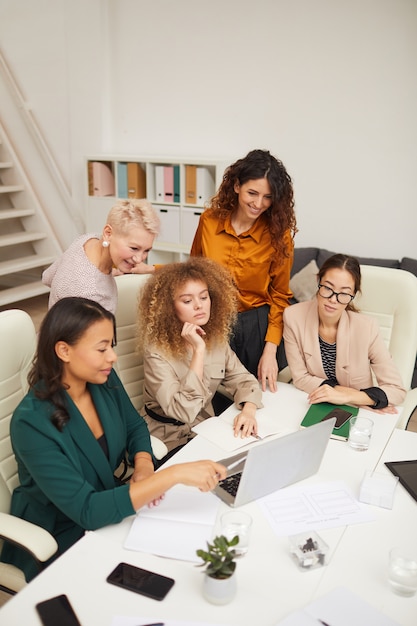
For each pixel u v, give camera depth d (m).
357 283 2.21
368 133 4.27
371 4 4.03
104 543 1.43
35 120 5.66
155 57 4.95
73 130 5.43
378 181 4.32
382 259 4.32
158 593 1.26
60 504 1.54
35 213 5.88
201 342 2.09
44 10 5.25
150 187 4.95
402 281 2.59
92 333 1.58
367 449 1.91
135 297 2.40
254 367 2.75
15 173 5.86
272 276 2.67
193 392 2.06
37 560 1.50
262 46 4.48
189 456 1.83
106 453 1.78
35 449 1.55
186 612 1.22
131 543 1.42
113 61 5.15
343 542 1.46
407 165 4.20
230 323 2.30
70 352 1.59
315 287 4.29
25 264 5.58
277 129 4.59
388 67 4.09
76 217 5.68
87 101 5.27
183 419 2.07
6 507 1.81
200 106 4.87
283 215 2.44
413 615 1.23
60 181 5.65
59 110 5.49
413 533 1.50
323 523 1.53
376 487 1.62
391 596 1.28
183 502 1.59
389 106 4.15
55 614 1.21
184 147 5.05
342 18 4.15
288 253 2.58
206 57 4.73
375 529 1.51
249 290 2.64
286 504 1.60
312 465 1.72
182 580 1.31
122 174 5.04
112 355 1.64
